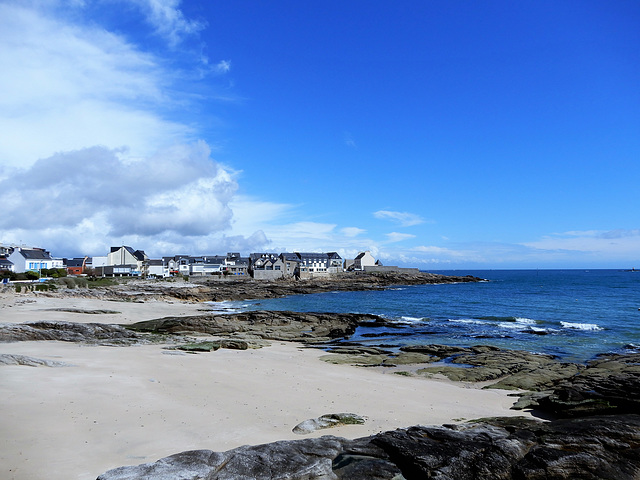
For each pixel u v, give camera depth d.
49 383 15.00
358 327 42.56
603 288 108.88
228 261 150.12
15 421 11.09
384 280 130.00
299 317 43.44
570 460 9.36
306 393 17.02
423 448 9.96
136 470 8.32
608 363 23.58
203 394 15.62
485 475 8.91
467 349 29.23
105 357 21.58
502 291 100.06
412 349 29.78
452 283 141.62
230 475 8.41
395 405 16.08
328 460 9.34
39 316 38.38
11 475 8.27
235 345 29.47
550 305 64.12
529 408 16.50
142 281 106.69
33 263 97.62
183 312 52.38
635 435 10.67
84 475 8.54
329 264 146.88
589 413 15.13
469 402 17.39
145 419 12.28
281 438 11.49
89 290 70.50
